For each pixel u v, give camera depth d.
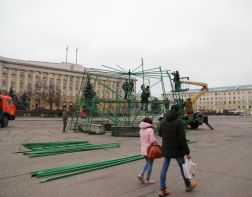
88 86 19.06
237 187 5.45
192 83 25.17
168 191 4.95
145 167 5.66
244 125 28.78
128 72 18.16
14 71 90.31
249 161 8.15
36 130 18.59
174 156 4.89
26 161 7.67
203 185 5.57
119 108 18.00
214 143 12.61
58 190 5.09
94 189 5.18
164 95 18.41
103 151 9.75
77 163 7.50
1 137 13.46
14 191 5.00
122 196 4.80
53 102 76.56
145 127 5.70
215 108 122.81
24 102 73.06
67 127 21.64
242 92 114.69
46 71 96.69
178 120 4.93
